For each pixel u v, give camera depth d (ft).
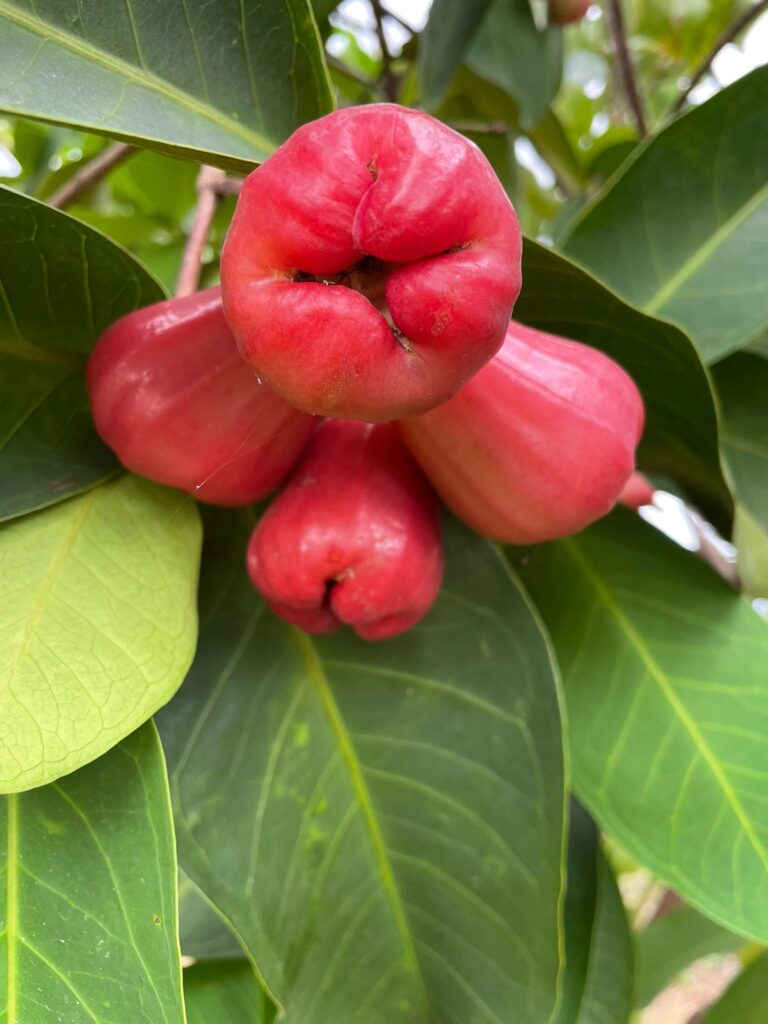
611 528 0.85
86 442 0.65
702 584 0.83
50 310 0.63
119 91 0.57
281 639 0.73
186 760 0.69
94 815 0.60
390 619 0.65
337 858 0.69
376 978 0.67
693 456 0.78
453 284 0.42
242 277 0.44
